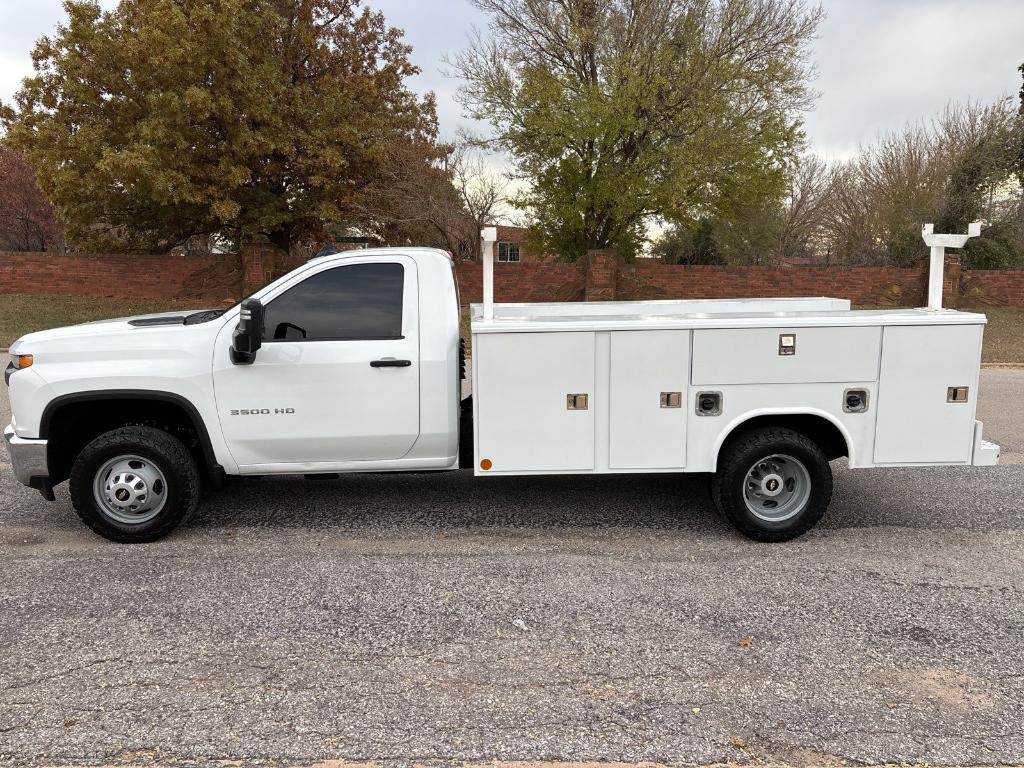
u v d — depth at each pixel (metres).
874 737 2.90
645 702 3.14
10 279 18.53
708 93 16.39
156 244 21.09
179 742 2.85
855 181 31.81
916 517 5.62
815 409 4.86
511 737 2.89
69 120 17.33
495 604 4.09
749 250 32.41
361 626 3.82
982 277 19.73
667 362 4.81
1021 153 23.31
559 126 16.77
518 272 19.03
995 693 3.21
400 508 5.79
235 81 16.52
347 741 2.86
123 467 4.92
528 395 4.82
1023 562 4.72
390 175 19.89
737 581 4.41
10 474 6.66
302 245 23.61
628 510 5.76
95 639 3.67
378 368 4.93
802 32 17.33
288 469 5.07
